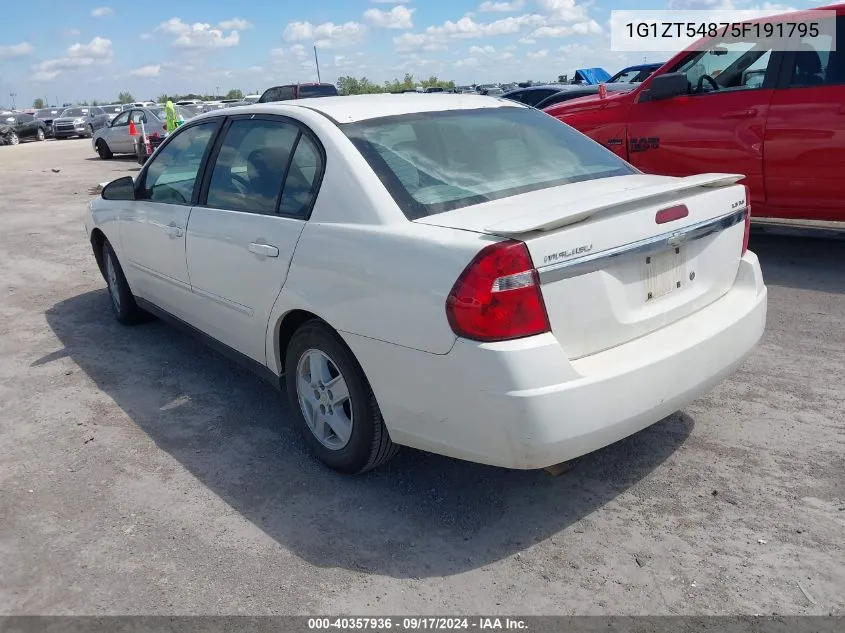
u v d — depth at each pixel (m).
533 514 3.01
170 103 18.20
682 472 3.24
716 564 2.65
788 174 5.89
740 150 6.08
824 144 5.63
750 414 3.72
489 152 3.41
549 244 2.48
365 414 3.03
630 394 2.62
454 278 2.52
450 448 2.71
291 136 3.51
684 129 6.40
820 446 3.39
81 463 3.62
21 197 13.63
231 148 3.96
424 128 3.43
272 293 3.40
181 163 4.45
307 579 2.69
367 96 3.87
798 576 2.56
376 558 2.79
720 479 3.17
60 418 4.14
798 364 4.27
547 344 2.47
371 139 3.24
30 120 37.31
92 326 5.77
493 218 2.71
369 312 2.84
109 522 3.11
